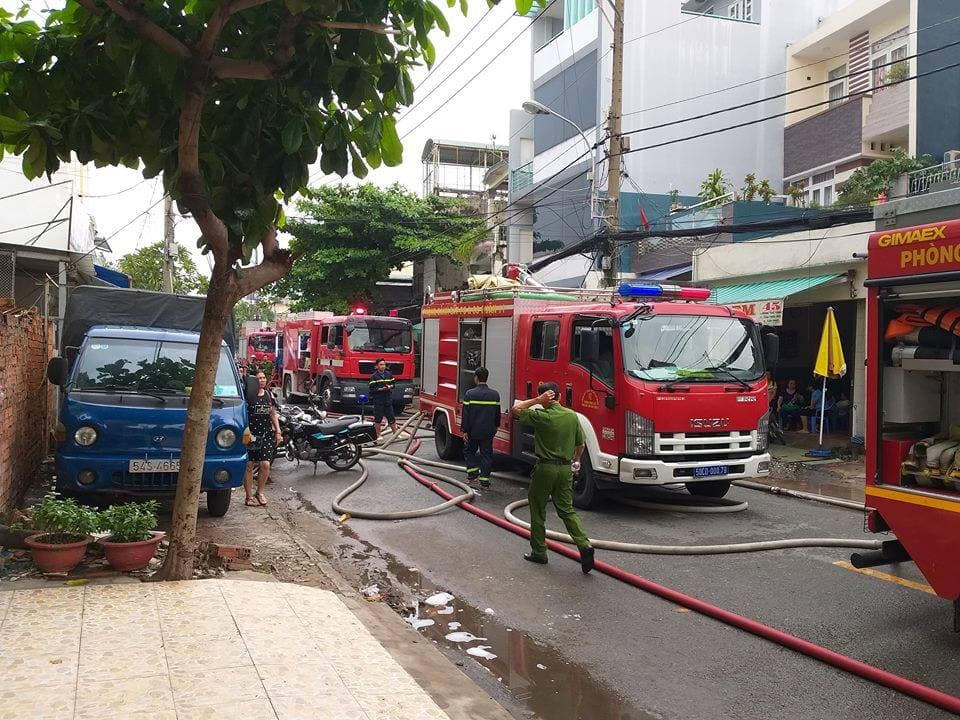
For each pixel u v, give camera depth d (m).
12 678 3.58
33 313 9.49
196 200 4.80
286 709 3.45
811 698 4.21
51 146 5.15
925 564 5.02
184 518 5.32
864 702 4.16
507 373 10.93
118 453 7.07
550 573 6.64
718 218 18.62
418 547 7.49
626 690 4.33
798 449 14.40
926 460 5.07
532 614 5.59
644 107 22.42
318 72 4.78
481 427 10.41
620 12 14.91
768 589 6.10
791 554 7.12
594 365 9.04
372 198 27.75
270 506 9.30
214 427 7.55
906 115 18.06
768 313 14.01
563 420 6.72
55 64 5.02
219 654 4.02
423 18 4.81
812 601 5.81
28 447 8.91
